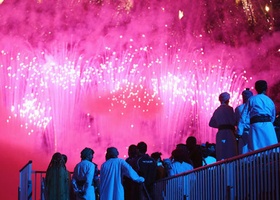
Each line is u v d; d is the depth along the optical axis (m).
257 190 10.77
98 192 17.78
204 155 17.36
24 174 20.27
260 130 12.66
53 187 17.47
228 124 15.06
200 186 13.60
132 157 16.80
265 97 12.82
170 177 15.70
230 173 11.91
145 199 16.38
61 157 17.78
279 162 10.01
